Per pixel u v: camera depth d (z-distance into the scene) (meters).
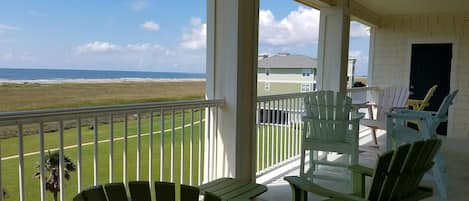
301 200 1.97
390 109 5.07
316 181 3.89
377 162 1.71
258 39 3.57
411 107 7.34
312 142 3.68
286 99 4.53
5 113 1.68
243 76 3.38
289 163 4.60
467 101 7.10
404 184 1.84
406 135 3.78
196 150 5.11
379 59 7.98
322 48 5.62
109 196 1.53
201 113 3.07
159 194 1.63
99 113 2.14
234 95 3.27
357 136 3.56
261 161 4.34
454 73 7.20
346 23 5.65
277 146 4.38
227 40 3.27
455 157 5.16
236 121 3.29
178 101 2.79
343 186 3.71
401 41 7.71
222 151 3.35
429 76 7.48
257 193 2.28
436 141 1.90
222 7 3.28
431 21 7.37
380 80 7.99
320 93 3.59
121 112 2.28
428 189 2.02
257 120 4.01
